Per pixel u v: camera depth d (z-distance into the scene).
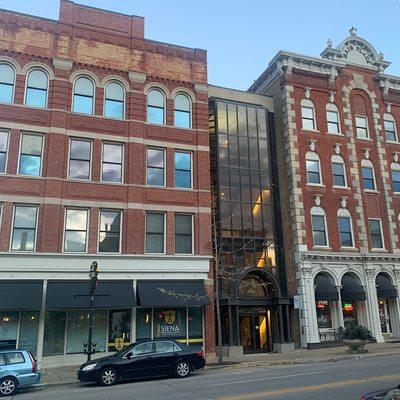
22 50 23.23
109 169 23.73
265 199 28.33
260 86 34.44
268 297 26.66
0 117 22.00
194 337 23.03
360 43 34.75
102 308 21.64
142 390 13.50
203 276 23.84
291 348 25.62
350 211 30.45
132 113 24.61
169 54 26.67
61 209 22.06
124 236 22.95
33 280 20.64
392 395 6.79
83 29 24.88
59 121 22.94
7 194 21.23
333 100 32.38
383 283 29.70
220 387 13.24
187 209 24.67
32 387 15.72
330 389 11.93
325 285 27.83
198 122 26.28
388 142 33.47
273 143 30.81
